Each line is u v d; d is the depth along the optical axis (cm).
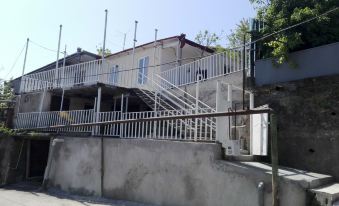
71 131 1390
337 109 885
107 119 1326
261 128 964
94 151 1202
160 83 1564
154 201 973
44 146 1745
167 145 976
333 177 852
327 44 995
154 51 1741
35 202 1061
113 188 1102
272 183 701
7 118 1919
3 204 1027
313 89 943
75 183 1239
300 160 938
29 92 1895
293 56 1010
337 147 870
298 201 699
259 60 1098
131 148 1079
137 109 1780
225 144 922
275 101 1024
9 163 1555
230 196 807
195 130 950
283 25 1055
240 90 1159
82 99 1955
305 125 944
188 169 910
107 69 1616
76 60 2230
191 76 1412
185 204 897
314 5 1077
